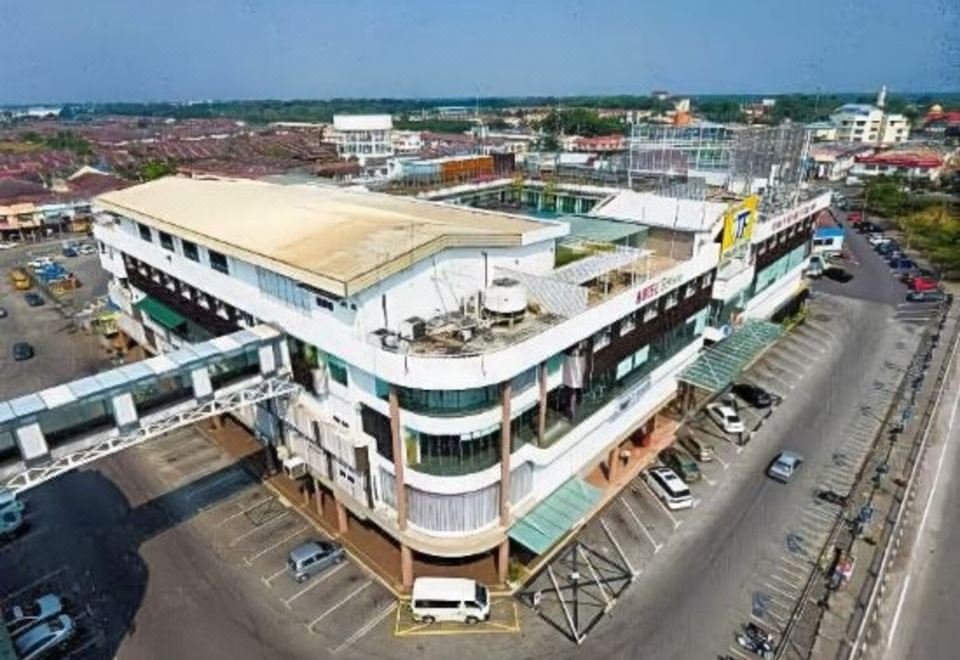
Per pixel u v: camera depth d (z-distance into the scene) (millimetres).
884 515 44562
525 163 80062
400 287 34656
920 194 150625
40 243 126500
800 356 71250
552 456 37375
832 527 43406
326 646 34031
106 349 73312
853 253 113688
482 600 35375
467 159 75000
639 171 73312
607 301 37781
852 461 51156
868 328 79375
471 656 33469
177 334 55250
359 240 36562
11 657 30703
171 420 34656
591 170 74750
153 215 49844
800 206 72000
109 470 49719
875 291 93562
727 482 48531
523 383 34969
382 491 37469
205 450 52250
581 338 36281
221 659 33281
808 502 46125
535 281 37562
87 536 42594
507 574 38156
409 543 35594
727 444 53625
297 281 35062
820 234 108812
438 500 34375
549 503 38875
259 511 44812
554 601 36969
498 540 35969
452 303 37562
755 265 63250
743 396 61531
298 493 46531
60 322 82938
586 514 38844
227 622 35594
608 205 57688
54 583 38594
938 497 46625
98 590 38000
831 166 188250
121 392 31969
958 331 77688
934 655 33656
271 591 37719
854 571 39250
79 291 96000
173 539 42188
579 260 42906
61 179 166500
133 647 34031
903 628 35281
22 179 162875
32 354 72688
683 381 50812
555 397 38375
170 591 37812
